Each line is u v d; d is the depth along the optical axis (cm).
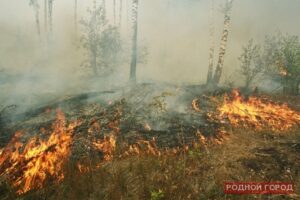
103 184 573
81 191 557
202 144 753
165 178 588
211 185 558
